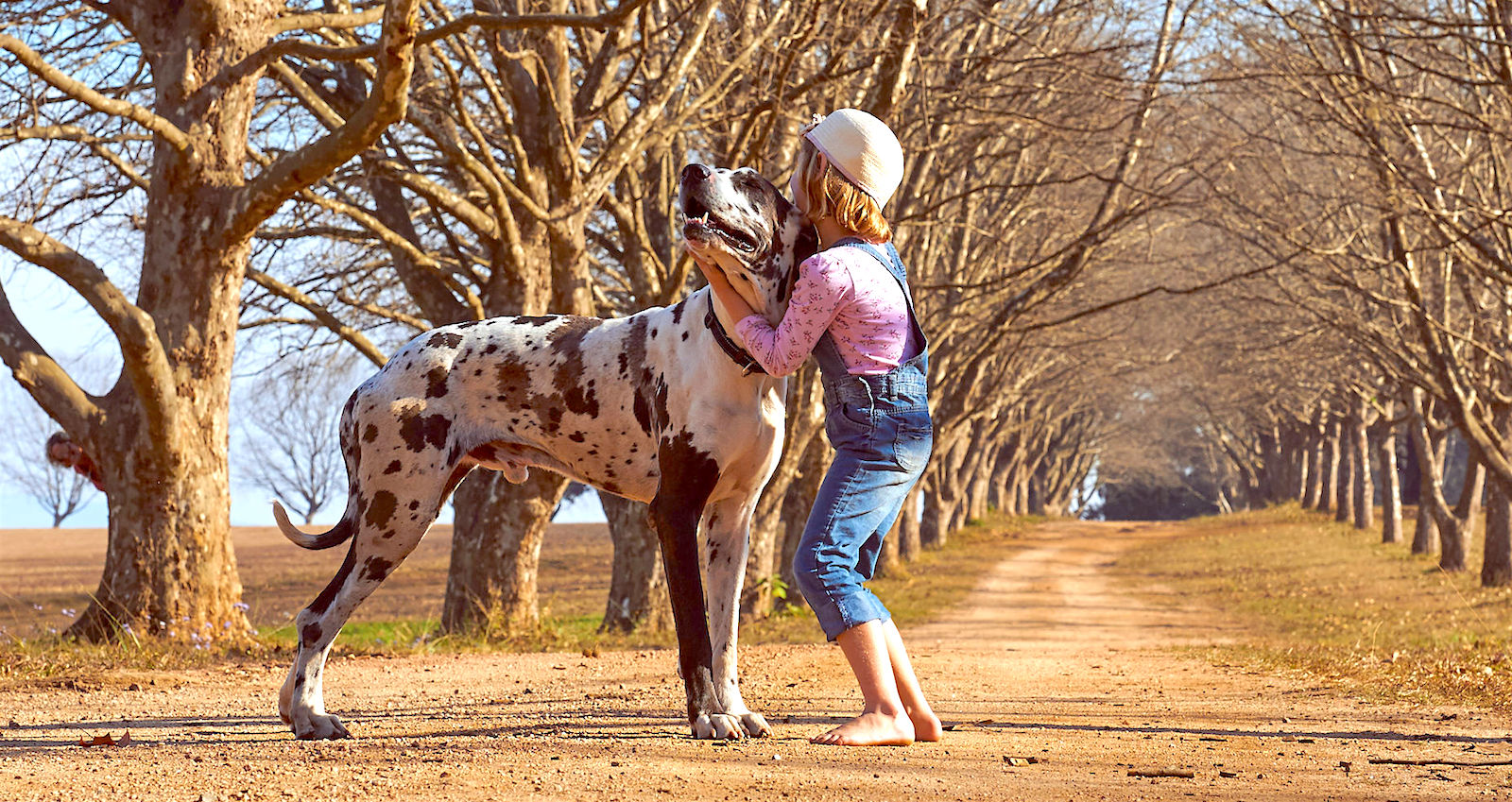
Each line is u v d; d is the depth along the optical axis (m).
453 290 14.04
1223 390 40.03
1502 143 15.88
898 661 4.51
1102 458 73.56
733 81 13.23
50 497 70.50
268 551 43.81
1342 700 7.10
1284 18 15.19
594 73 13.82
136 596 9.56
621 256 16.78
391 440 4.96
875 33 13.11
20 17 10.82
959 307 20.52
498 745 4.30
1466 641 13.04
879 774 3.80
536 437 5.08
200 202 9.77
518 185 13.09
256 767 3.86
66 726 5.18
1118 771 4.04
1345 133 19.22
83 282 8.96
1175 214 22.06
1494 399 19.92
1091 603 23.17
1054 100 17.56
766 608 16.95
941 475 39.53
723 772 3.78
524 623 12.96
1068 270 17.94
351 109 13.59
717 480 4.68
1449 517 26.66
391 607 23.02
